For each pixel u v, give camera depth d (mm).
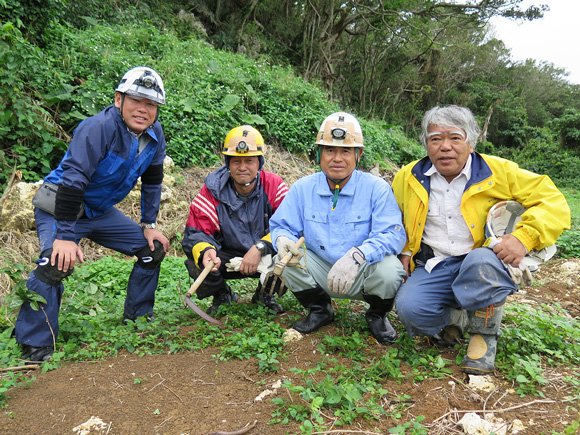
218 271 3721
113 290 4645
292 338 3111
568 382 2607
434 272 2934
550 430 2164
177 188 7879
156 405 2424
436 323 2928
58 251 2865
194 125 9164
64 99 8008
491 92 35531
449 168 2744
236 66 12781
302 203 3205
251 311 3529
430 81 30922
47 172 7195
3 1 7801
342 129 2883
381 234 2922
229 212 3641
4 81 6637
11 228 5793
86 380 2695
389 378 2627
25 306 2992
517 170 2779
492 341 2705
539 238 2605
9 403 2477
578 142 25531
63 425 2277
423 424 2227
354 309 3893
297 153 11070
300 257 3012
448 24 25391
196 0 19328
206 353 2992
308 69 21953
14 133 7188
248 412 2330
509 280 2615
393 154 14383
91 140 2896
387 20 23844
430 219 2955
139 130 3053
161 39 12141
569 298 4668
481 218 2832
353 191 3076
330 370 2639
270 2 22344
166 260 5664
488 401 2424
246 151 3404
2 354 2965
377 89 27484
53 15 8945
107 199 3230
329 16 21938
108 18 13438
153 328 3271
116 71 9312
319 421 2172
